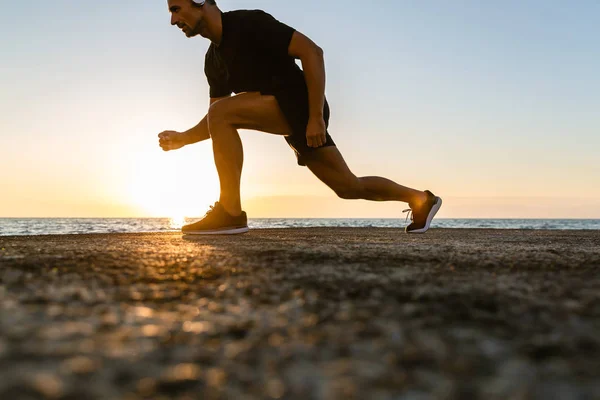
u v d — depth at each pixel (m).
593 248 3.10
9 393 0.62
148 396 0.65
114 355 0.80
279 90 3.78
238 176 4.05
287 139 3.99
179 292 1.39
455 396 0.68
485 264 2.02
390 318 1.09
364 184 4.39
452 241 3.73
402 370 0.77
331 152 3.95
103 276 1.65
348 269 1.83
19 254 2.32
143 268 1.83
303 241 3.45
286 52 3.67
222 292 1.40
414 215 4.91
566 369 0.79
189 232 4.14
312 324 1.04
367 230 6.83
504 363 0.81
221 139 3.91
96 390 0.66
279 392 0.68
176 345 0.88
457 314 1.12
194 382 0.71
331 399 0.66
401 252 2.50
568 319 1.09
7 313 1.06
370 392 0.69
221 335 0.95
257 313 1.15
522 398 0.68
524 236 4.99
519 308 1.19
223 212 4.12
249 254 2.33
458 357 0.83
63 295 1.30
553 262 2.10
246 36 3.69
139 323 1.02
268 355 0.84
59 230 16.11
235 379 0.73
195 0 3.63
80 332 0.92
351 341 0.92
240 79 3.84
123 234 5.04
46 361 0.75
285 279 1.60
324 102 3.83
